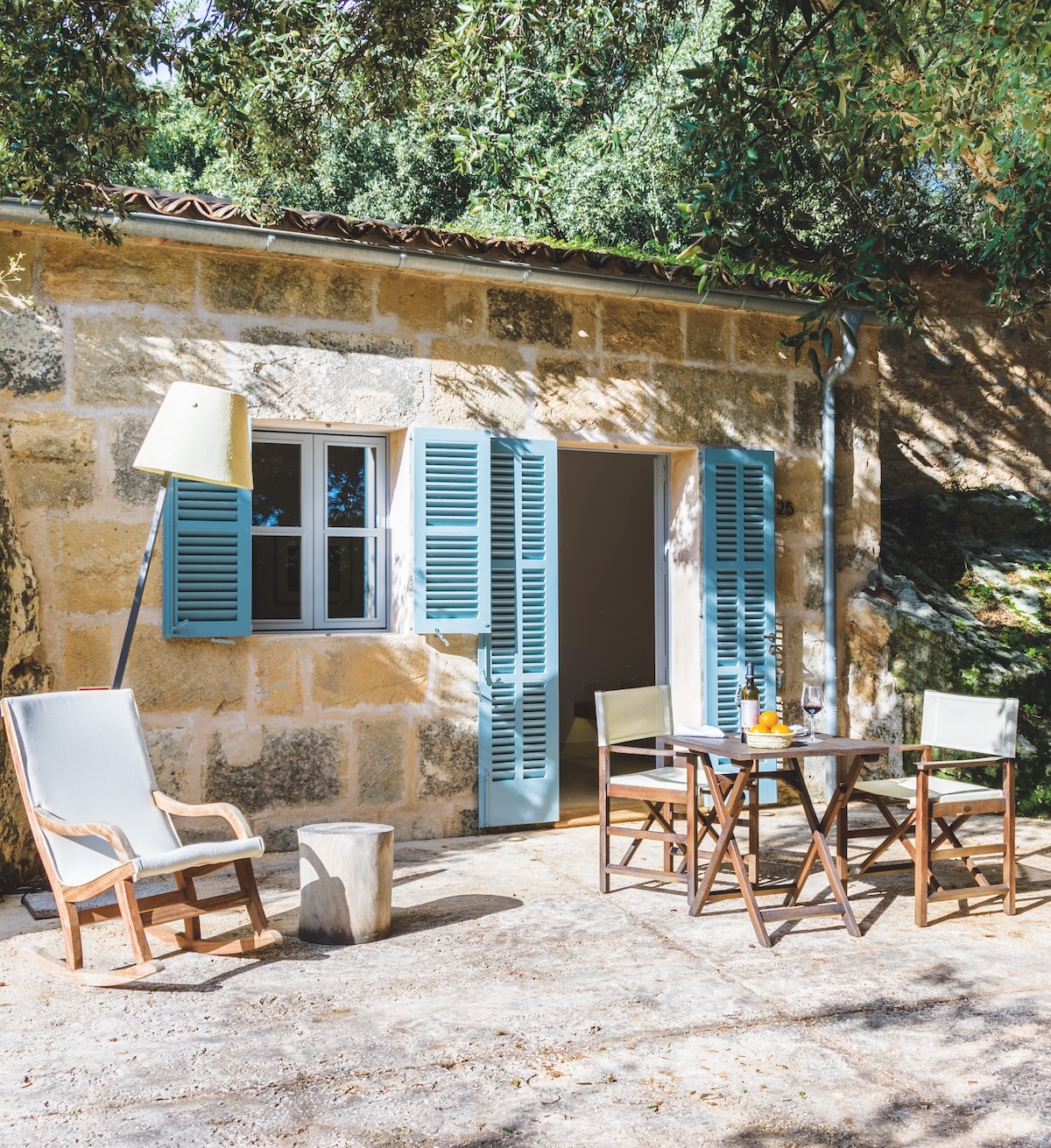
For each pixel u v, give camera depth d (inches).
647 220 455.8
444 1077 126.7
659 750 204.7
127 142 214.7
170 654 233.0
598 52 234.2
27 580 217.2
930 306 411.2
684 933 185.2
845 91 210.2
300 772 245.0
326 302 249.9
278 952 173.3
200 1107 118.5
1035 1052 135.4
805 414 309.6
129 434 230.7
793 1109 119.3
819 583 310.7
